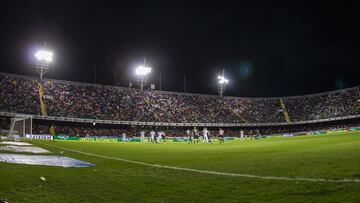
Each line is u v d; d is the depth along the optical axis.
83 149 25.88
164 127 81.06
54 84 73.12
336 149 18.22
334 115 80.31
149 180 9.77
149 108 79.75
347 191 7.23
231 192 7.80
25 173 10.46
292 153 17.56
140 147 31.23
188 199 7.28
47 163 13.75
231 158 16.39
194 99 89.19
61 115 66.00
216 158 16.77
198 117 82.94
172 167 12.78
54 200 7.25
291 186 8.10
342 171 9.87
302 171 10.34
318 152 16.95
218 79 91.75
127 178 10.16
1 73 67.50
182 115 81.88
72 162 14.70
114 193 8.02
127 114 74.62
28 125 50.59
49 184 8.97
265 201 6.84
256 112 90.06
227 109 89.00
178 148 28.86
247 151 21.72
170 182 9.37
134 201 7.23
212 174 10.62
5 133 46.66
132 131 73.81
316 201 6.60
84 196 7.70
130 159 16.83
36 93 68.12
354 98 81.56
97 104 73.75
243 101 93.62
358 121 81.25
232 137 75.31
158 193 7.96
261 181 8.98
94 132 69.50
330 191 7.34
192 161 15.34
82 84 77.50
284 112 89.50
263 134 86.06
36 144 30.22
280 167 11.60
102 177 10.34
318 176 9.25
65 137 56.88
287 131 87.44
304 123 85.88
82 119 67.81
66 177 10.19
